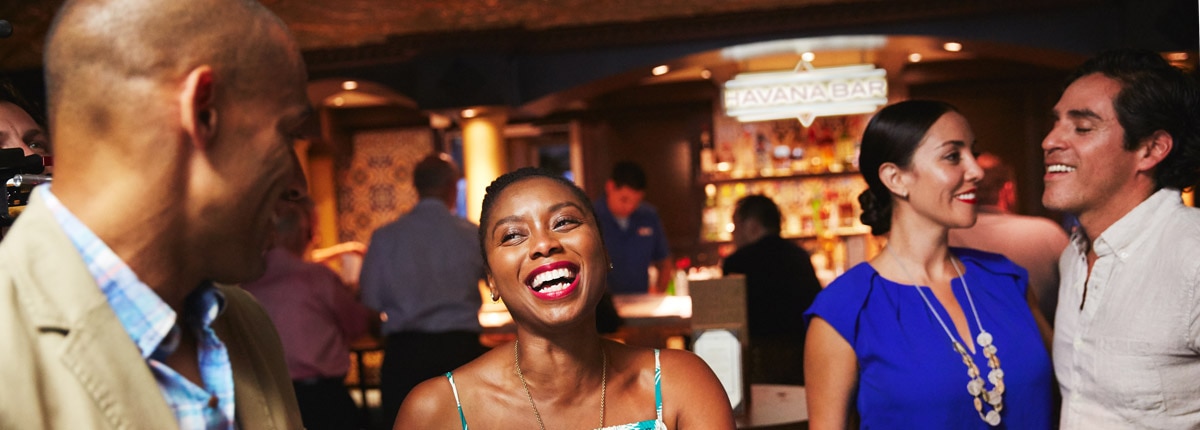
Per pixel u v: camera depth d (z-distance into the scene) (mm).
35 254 891
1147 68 1810
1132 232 1820
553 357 1390
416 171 4082
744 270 3918
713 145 7852
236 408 1113
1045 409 1959
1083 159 1841
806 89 5711
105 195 905
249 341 1190
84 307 888
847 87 5676
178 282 976
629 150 7934
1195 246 1723
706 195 7895
